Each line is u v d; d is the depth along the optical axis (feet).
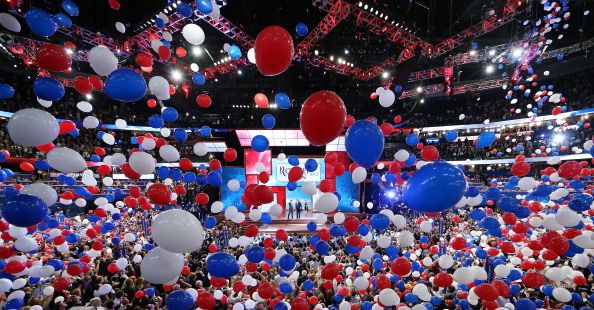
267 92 79.82
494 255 18.25
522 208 13.33
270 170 66.33
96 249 17.58
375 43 61.98
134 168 10.89
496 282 13.10
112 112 73.10
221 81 78.23
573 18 55.83
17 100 58.23
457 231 34.27
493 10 45.37
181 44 59.93
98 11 50.96
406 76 64.54
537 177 62.90
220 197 66.08
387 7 46.83
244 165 66.74
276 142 68.03
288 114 78.43
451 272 21.72
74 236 16.88
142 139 15.25
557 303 17.93
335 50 64.85
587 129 60.49
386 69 65.62
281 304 14.03
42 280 18.76
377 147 9.69
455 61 63.16
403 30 50.72
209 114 81.10
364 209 64.90
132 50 53.47
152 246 23.43
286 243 31.60
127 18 52.19
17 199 9.18
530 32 46.52
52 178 48.73
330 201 12.55
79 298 17.33
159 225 8.15
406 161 14.89
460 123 79.51
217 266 10.52
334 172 14.51
